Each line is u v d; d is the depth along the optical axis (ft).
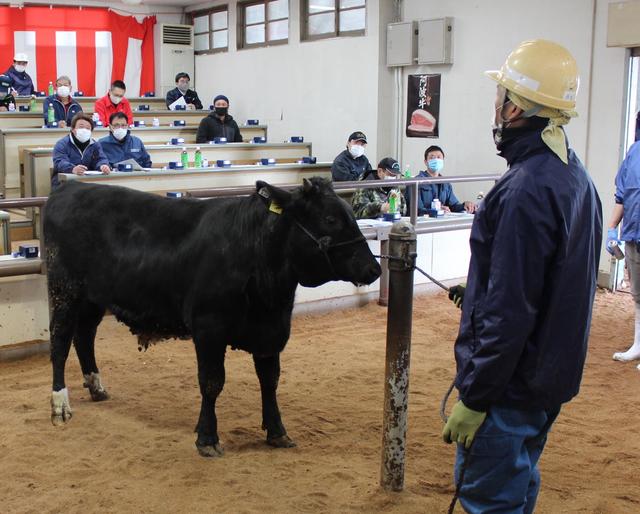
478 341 7.30
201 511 10.67
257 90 45.14
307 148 36.32
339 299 23.47
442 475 11.99
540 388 7.31
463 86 32.17
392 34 34.63
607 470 12.46
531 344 7.32
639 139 18.31
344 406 15.28
